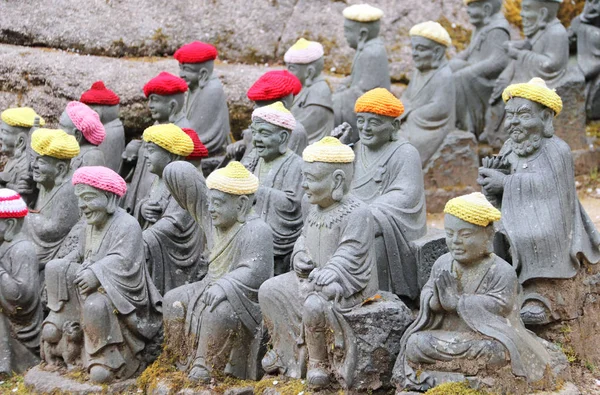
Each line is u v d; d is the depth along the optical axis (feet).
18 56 61.31
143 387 41.60
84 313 42.06
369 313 38.09
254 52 65.98
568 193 41.45
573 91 58.44
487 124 59.98
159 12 65.10
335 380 38.60
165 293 44.57
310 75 55.62
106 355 42.11
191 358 41.11
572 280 41.27
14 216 44.65
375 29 58.03
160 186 46.73
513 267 39.40
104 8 64.34
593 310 42.45
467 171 56.85
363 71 57.77
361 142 44.70
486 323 36.24
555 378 37.06
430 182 56.54
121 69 61.16
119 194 42.73
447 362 36.45
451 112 56.85
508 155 42.42
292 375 39.52
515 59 58.95
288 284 39.68
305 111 55.31
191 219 45.55
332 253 39.01
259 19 66.64
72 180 43.29
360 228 38.75
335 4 67.51
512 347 35.83
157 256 45.11
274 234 44.70
